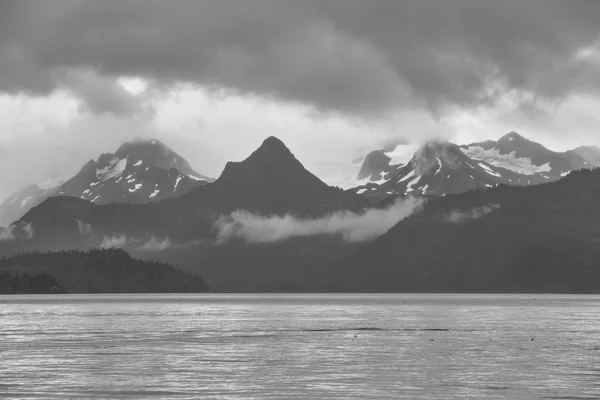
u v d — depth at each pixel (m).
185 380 118.56
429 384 114.38
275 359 143.25
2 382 116.62
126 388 111.56
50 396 105.88
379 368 130.88
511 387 111.75
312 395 106.19
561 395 105.69
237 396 105.62
